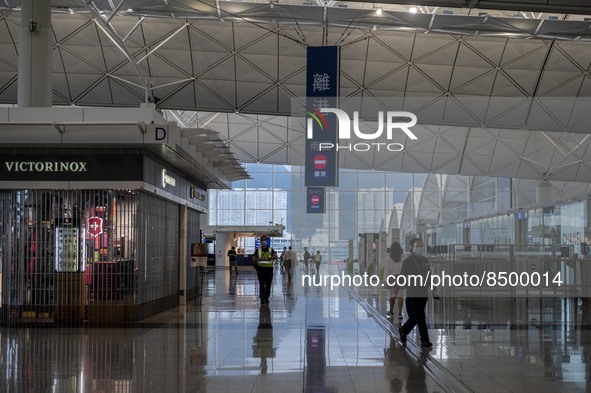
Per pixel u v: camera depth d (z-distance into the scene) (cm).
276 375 1078
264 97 4012
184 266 2505
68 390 976
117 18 3575
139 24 3591
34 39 2156
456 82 3825
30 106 2142
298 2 3488
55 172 1850
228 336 1539
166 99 4031
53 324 1825
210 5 2991
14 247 1867
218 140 2102
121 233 1881
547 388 948
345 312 1573
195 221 2884
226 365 1168
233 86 3966
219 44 3759
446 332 1382
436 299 1380
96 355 1285
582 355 1167
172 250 2372
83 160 1850
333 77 2150
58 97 3947
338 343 1378
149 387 995
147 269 1988
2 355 1291
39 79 2152
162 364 1182
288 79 3909
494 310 1384
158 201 2164
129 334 1593
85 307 1858
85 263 1869
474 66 3778
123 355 1282
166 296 2245
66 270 1866
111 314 1856
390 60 3775
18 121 1792
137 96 3988
